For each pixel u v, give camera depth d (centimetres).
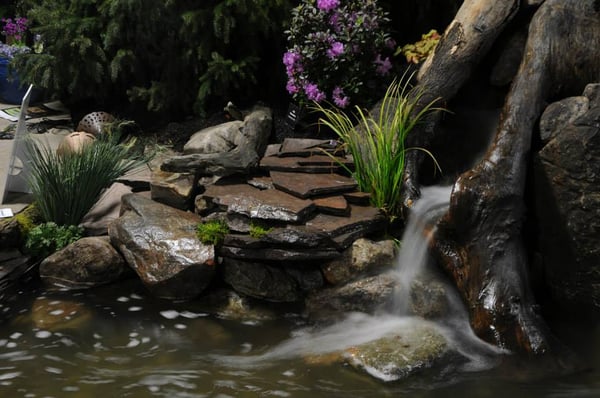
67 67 746
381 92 645
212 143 638
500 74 594
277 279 489
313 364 412
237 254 486
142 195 563
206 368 410
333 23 630
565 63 536
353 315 468
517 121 497
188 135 721
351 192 531
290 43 705
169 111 775
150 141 723
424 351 414
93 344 436
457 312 457
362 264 479
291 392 384
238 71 702
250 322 467
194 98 759
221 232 496
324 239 473
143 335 448
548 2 561
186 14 680
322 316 471
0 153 692
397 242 498
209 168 551
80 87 785
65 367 410
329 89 652
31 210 554
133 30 743
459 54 584
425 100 580
